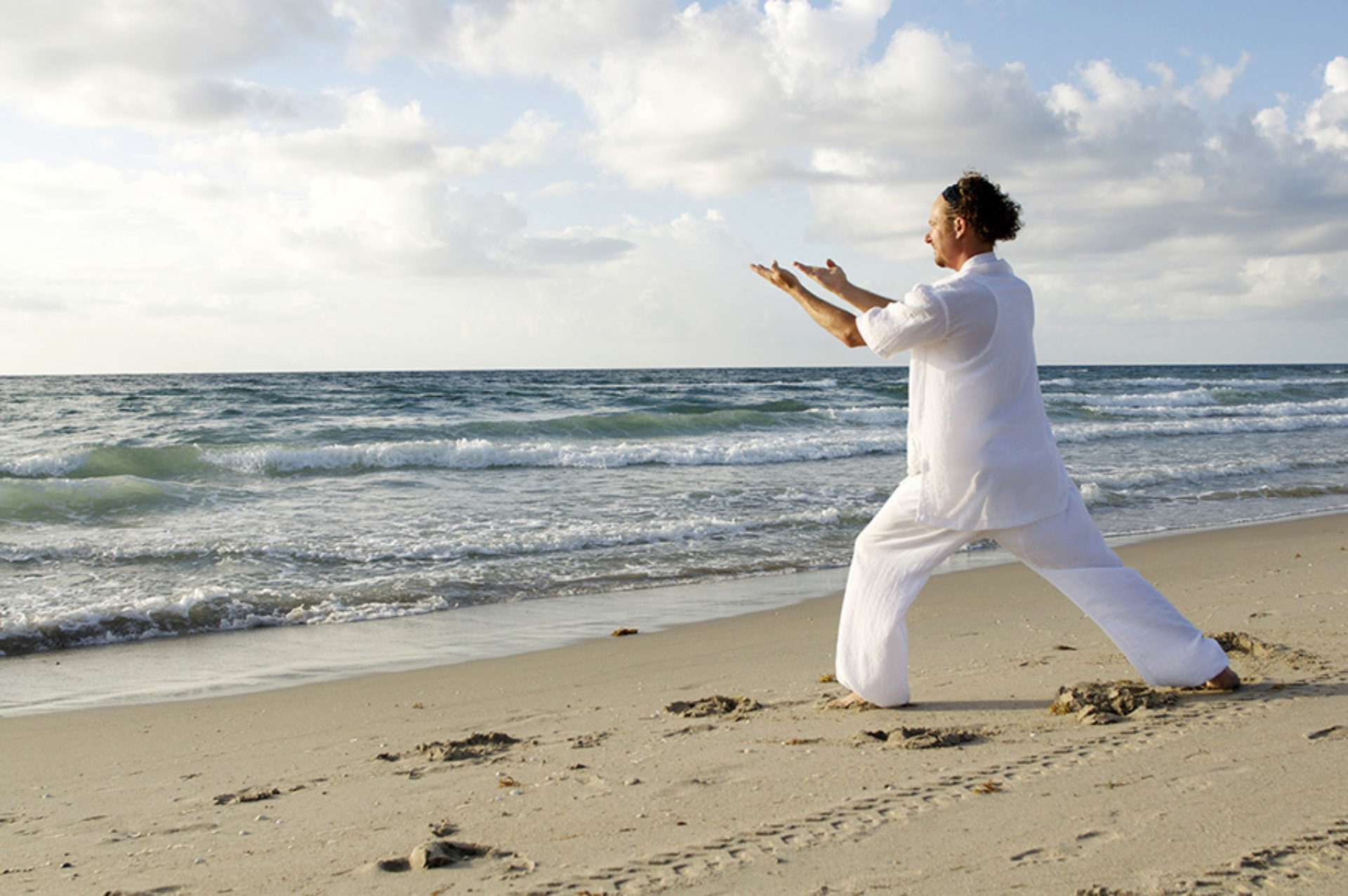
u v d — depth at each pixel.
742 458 17.48
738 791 2.82
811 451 18.25
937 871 2.16
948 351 3.23
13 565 8.48
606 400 36.66
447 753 3.52
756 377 93.19
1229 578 7.36
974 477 3.28
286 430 22.77
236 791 3.29
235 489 13.16
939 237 3.34
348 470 15.96
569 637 6.32
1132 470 15.99
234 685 5.26
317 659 5.86
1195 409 32.66
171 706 4.80
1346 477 15.63
